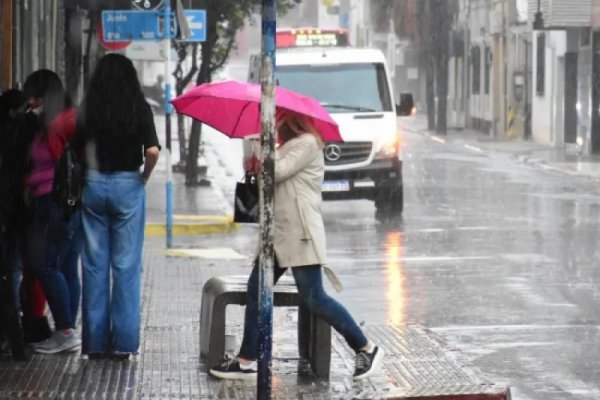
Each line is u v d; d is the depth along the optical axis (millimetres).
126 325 23297
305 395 21266
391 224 51375
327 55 56406
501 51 124188
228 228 49250
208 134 118938
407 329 27859
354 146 54281
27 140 22781
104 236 23109
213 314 22500
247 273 36938
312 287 22016
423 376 22797
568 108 100875
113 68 22672
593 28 92312
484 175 77875
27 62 45594
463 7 141000
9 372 22312
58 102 22969
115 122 22609
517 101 117438
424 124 146500
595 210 56344
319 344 22562
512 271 37656
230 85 23156
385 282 35656
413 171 80750
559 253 41656
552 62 106812
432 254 41781
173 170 74625
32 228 23172
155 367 23016
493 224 50812
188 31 42656
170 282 34844
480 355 25797
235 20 66000
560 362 25125
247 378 22250
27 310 24141
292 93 22172
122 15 41562
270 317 18125
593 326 28953
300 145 21641
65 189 22516
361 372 22266
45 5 53219
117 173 22859
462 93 143250
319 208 22062
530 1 104625
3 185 22625
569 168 81438
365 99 55719
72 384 21562
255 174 21922
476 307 31453
